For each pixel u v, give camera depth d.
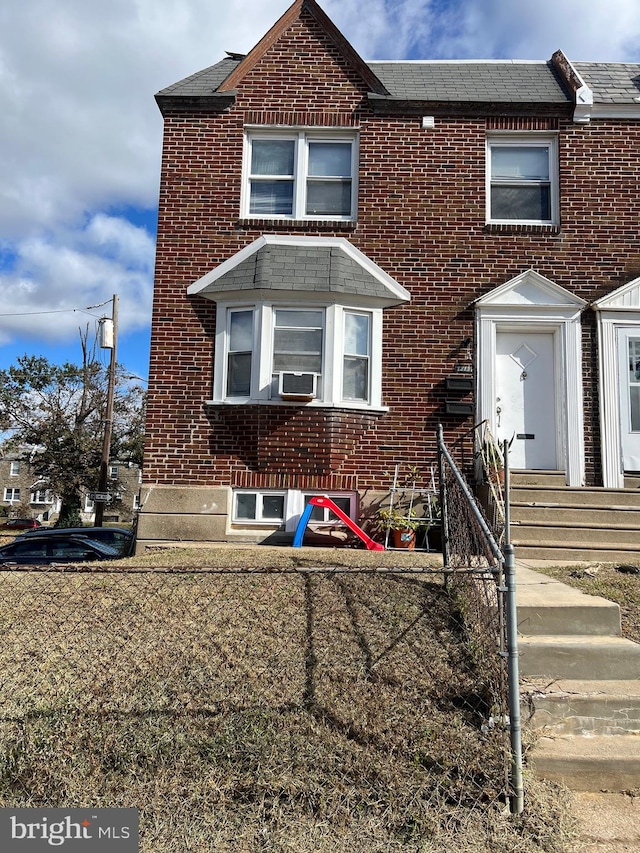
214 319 10.14
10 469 55.28
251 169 10.66
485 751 3.90
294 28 10.70
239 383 10.03
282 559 7.58
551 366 10.23
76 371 34.16
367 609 5.38
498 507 7.31
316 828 3.47
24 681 4.41
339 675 4.51
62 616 5.33
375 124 10.49
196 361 10.05
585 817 3.72
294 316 9.99
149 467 9.85
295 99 10.55
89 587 6.00
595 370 9.97
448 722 4.13
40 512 49.38
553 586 6.07
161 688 4.34
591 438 9.86
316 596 5.64
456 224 10.27
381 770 3.78
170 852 3.33
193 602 5.56
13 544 12.45
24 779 3.73
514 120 10.48
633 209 10.27
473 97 10.48
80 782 3.70
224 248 10.26
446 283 10.17
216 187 10.39
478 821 3.55
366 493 9.71
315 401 9.77
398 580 5.99
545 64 11.56
